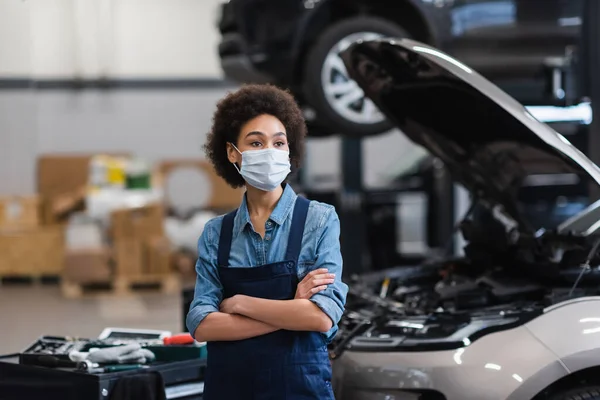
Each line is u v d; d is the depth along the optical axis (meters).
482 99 4.34
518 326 4.09
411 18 7.86
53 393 3.94
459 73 4.34
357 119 7.55
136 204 11.28
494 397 3.90
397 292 5.09
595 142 6.48
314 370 3.25
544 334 4.02
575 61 7.31
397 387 4.06
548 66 7.18
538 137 4.22
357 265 9.89
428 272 5.38
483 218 5.27
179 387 4.14
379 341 4.30
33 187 13.25
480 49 7.97
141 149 14.21
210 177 12.95
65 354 4.09
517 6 7.96
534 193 10.05
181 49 14.27
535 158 4.61
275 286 3.29
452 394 3.96
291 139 3.42
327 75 7.48
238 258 3.35
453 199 10.93
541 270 4.67
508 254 4.99
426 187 11.18
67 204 11.84
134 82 14.12
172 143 14.32
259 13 7.56
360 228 9.95
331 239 3.34
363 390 4.15
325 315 3.22
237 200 12.94
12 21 13.02
